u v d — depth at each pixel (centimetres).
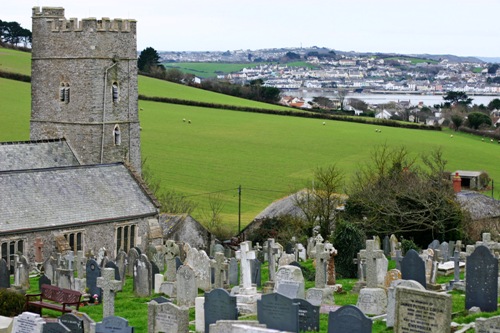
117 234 8319
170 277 5859
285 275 4806
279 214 10262
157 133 16538
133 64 9425
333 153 15625
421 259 5159
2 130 13962
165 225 9319
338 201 9794
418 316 3797
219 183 13400
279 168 14412
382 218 8362
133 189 8675
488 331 3622
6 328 4266
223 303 4244
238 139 16512
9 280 6056
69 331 4009
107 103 9188
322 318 4500
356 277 6194
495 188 13825
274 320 4084
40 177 8056
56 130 9256
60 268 6141
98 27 9081
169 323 4166
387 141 16862
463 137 18500
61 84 9212
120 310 5200
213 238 9669
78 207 8050
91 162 9125
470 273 4516
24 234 7538
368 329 3800
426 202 8250
